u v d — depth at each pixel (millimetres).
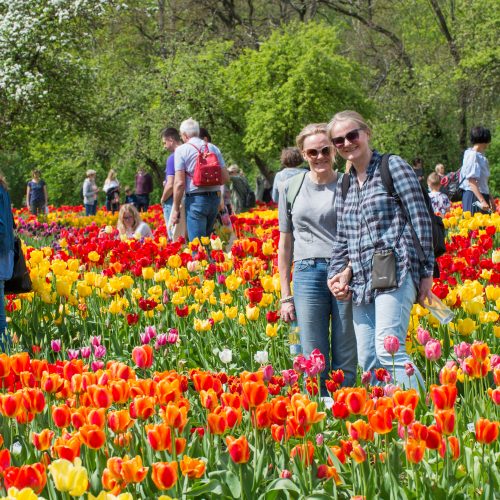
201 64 37969
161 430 3709
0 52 28672
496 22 37438
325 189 6430
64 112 30688
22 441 4430
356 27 47656
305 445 3998
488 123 42906
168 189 12367
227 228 13305
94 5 29281
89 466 4082
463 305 6660
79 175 50469
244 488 3914
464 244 10258
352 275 5961
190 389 6570
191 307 8016
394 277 5562
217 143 38000
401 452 4371
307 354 6504
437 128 42250
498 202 17188
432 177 15453
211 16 46000
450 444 3889
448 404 3816
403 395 3916
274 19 48188
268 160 43281
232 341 7883
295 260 6562
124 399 4082
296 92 35031
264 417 3980
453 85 39906
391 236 5664
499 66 37781
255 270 8398
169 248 10133
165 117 37531
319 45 35531
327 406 5586
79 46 30734
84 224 25031
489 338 7113
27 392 4109
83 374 4383
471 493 4090
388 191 5699
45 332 7887
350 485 4156
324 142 6348
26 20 28578
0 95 28781
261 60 35812
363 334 5879
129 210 13719
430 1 41625
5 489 3520
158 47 45594
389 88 42250
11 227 7648
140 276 9391
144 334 6562
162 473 3398
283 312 6766
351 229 5875
